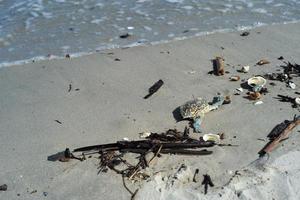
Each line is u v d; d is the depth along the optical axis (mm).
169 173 1710
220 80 2131
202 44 2398
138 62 2268
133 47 2387
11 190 1678
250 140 1833
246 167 1727
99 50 2369
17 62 2289
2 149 1821
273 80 2113
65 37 2479
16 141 1854
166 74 2178
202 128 1884
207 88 2084
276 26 2557
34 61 2295
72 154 1766
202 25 2572
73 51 2365
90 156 1777
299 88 2066
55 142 1846
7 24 2576
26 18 2633
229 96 2031
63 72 2213
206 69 2207
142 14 2676
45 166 1753
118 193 1658
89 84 2131
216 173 1710
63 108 2000
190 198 1631
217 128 1884
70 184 1692
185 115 1918
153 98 2035
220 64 2207
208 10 2719
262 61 2240
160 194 1644
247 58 2281
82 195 1659
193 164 1739
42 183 1698
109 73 2197
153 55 2316
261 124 1899
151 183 1677
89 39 2461
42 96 2070
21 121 1943
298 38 2443
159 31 2521
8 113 1984
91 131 1889
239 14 2680
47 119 1949
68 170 1733
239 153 1780
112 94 2066
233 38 2445
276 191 1642
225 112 1953
